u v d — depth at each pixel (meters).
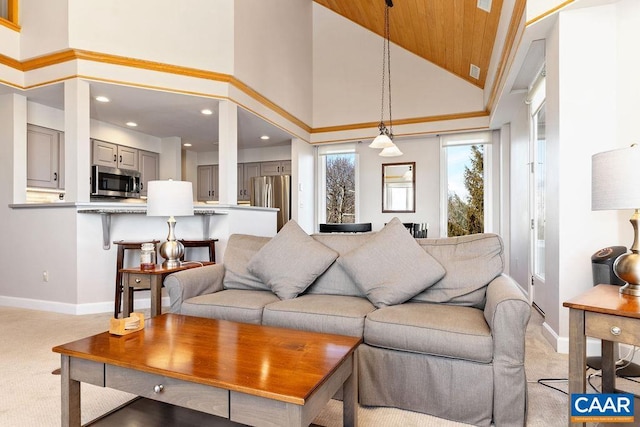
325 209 6.81
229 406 1.16
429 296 2.15
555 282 2.68
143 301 3.92
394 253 2.18
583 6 2.52
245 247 2.80
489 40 4.23
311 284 2.42
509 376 1.60
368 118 6.30
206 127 5.56
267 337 1.57
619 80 2.47
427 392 1.74
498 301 1.63
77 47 3.62
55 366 2.33
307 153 6.54
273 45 5.22
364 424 1.68
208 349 1.42
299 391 1.08
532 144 4.15
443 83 5.84
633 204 1.44
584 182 2.54
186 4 4.03
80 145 3.69
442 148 5.98
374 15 5.55
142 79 3.86
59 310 3.72
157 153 6.23
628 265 1.57
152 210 2.77
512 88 4.03
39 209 3.84
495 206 5.66
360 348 1.86
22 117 4.16
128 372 1.32
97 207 3.69
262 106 4.98
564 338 2.56
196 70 4.05
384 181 6.32
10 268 4.02
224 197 4.20
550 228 2.81
